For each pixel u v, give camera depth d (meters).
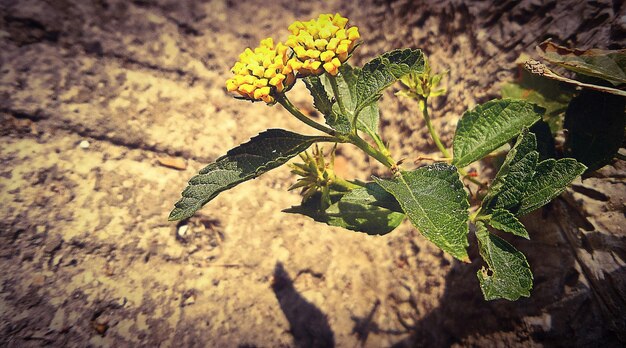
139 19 0.24
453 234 0.10
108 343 0.16
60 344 0.15
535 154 0.12
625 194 0.14
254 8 0.26
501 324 0.16
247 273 0.19
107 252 0.17
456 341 0.17
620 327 0.13
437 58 0.21
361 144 0.13
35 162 0.18
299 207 0.14
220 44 0.25
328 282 0.20
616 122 0.13
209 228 0.19
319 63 0.10
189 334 0.17
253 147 0.12
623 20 0.15
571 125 0.14
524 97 0.16
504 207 0.12
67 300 0.16
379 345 0.19
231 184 0.11
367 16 0.25
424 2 0.22
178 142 0.21
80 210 0.18
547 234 0.15
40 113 0.19
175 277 0.18
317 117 0.25
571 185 0.15
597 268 0.14
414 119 0.22
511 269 0.11
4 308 0.15
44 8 0.21
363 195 0.13
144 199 0.19
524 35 0.18
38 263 0.16
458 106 0.20
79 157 0.19
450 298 0.18
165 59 0.23
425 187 0.11
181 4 0.25
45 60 0.21
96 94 0.21
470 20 0.20
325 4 0.27
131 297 0.17
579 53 0.13
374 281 0.20
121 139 0.20
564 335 0.14
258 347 0.18
